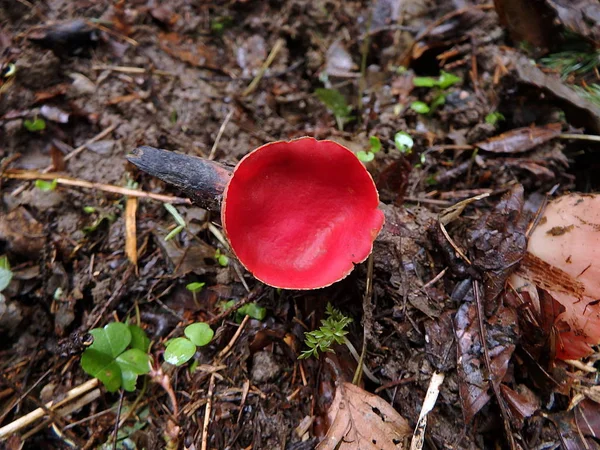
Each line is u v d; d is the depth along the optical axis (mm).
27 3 170
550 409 117
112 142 155
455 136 158
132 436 117
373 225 111
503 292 117
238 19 193
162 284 135
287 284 108
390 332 121
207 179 117
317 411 116
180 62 177
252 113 172
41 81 160
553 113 156
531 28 167
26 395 118
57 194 144
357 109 177
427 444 111
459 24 178
